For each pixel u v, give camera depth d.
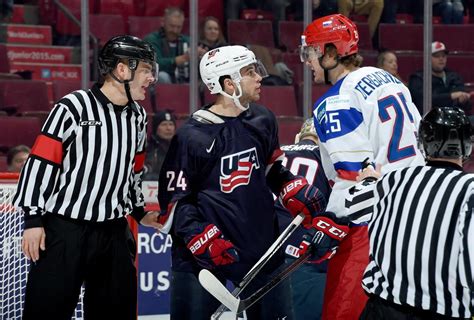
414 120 10.66
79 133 10.38
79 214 10.42
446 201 8.13
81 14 22.73
